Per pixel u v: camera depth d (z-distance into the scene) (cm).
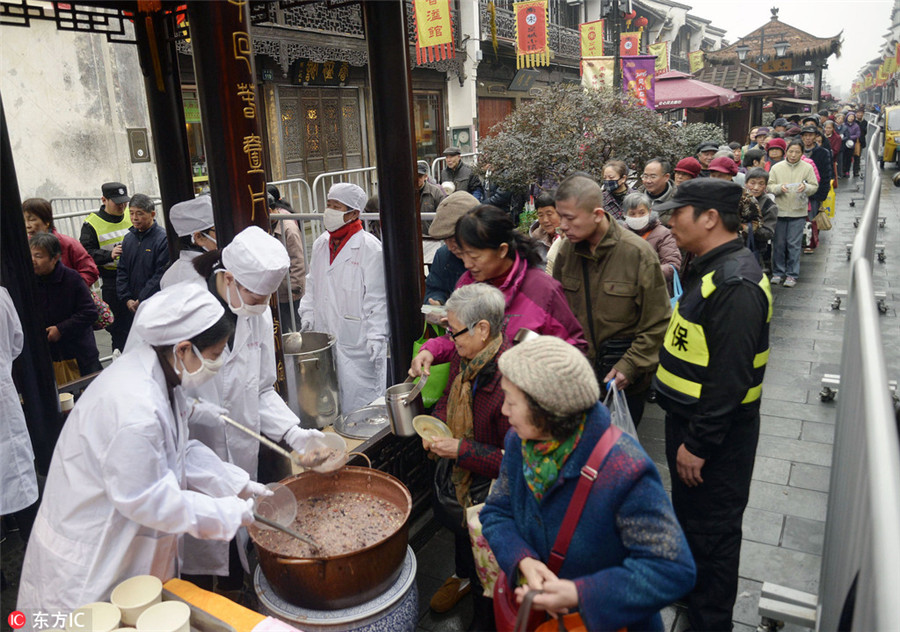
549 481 170
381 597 229
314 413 364
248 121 279
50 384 362
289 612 224
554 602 159
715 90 1482
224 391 275
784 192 814
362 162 1401
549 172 758
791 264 835
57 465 212
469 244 259
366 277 424
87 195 941
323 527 243
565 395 160
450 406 248
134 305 562
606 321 323
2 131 328
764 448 441
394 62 325
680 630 288
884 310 705
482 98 1750
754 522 361
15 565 333
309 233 1200
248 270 249
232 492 242
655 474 166
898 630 81
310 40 1136
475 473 253
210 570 268
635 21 2075
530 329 245
